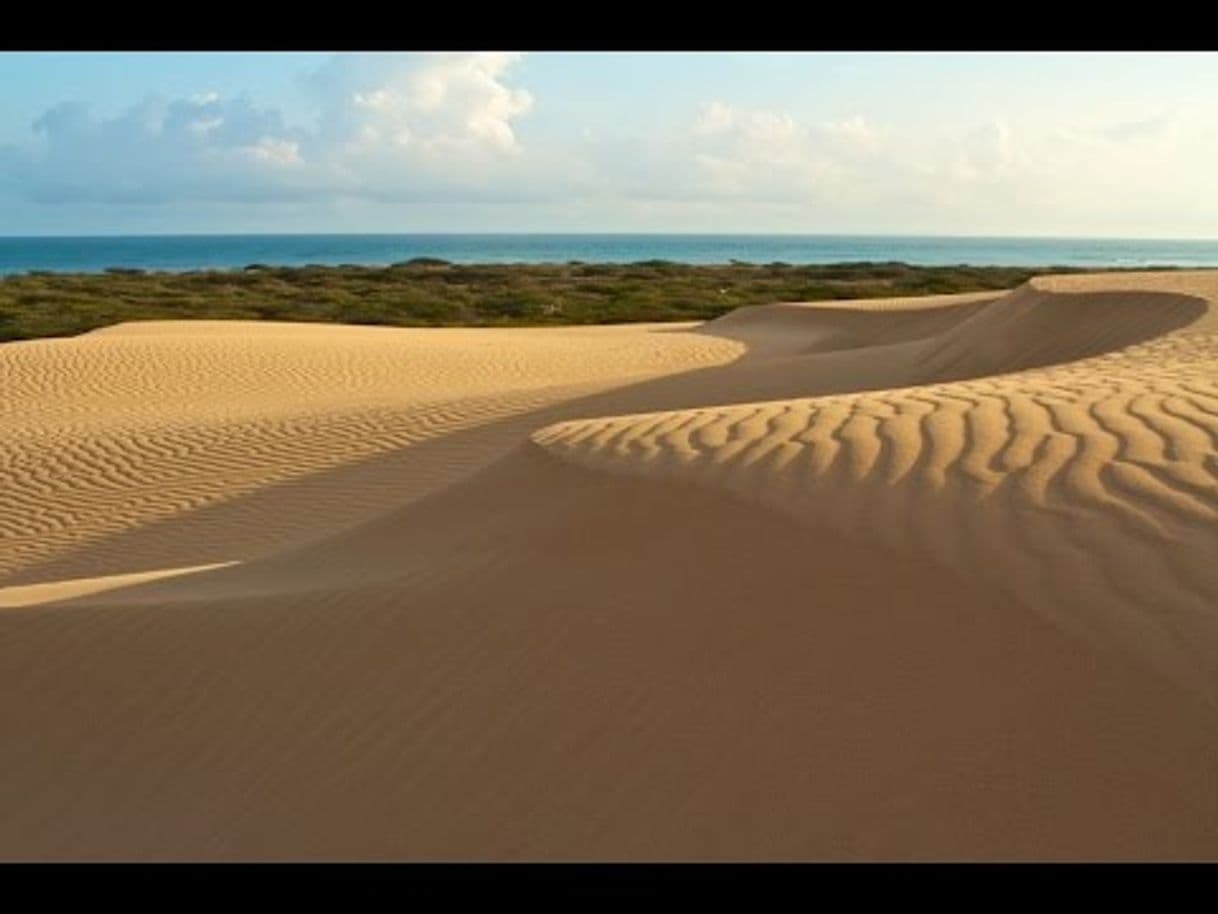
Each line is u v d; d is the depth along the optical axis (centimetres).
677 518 570
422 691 486
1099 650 393
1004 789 363
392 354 2744
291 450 1545
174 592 715
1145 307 1778
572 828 399
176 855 442
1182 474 504
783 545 511
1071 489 507
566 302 5409
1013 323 1923
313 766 464
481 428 1589
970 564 458
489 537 630
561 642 487
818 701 414
